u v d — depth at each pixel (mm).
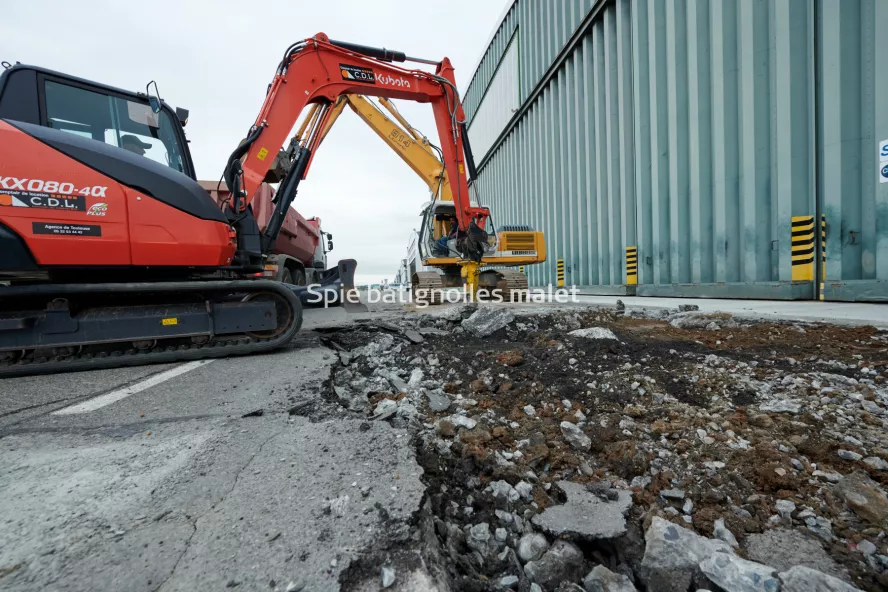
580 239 11578
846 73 5555
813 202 5953
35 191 3084
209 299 4047
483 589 1296
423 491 1481
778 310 4996
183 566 1135
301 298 7129
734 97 6918
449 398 2662
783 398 2336
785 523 1518
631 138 9484
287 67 5418
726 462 1841
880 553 1352
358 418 2219
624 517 1558
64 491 1516
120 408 2426
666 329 4309
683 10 7777
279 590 1060
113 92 3770
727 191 7031
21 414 2340
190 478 1596
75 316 3539
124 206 3350
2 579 1092
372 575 1123
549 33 12977
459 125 7469
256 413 2305
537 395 2656
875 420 2023
